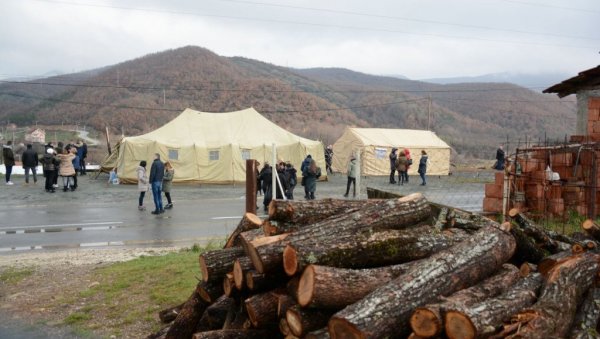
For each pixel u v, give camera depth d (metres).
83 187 21.39
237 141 24.88
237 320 4.52
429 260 4.01
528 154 10.95
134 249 9.84
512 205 10.11
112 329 5.88
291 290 4.04
